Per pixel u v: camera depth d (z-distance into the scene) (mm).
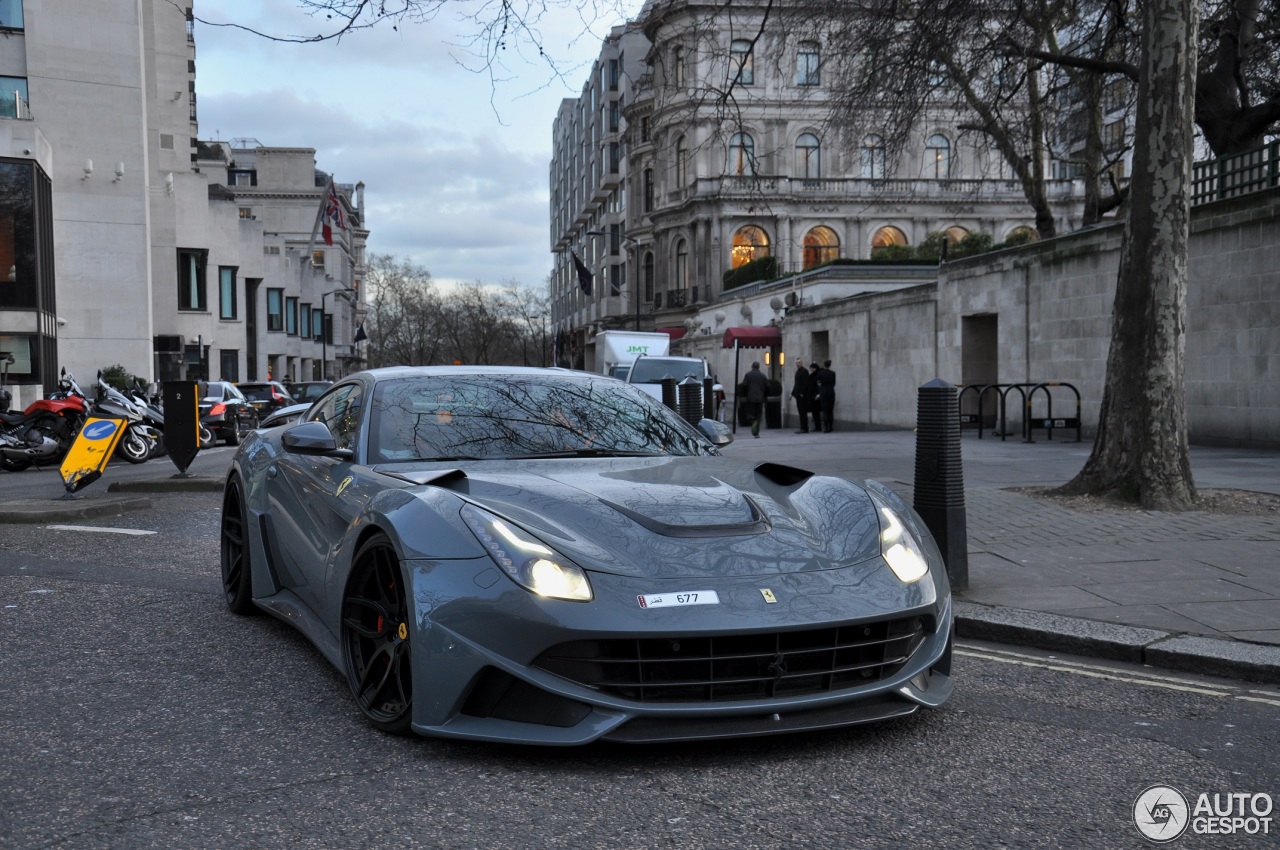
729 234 55094
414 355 112375
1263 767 3299
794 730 3168
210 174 69562
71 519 9031
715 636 3047
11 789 3023
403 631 3398
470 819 2799
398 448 4262
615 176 72188
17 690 4039
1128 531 7457
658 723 3137
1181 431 8555
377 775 3113
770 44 13828
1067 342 17797
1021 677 4406
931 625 3506
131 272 36125
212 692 4004
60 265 34969
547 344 109625
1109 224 16734
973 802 2965
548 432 4480
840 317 26938
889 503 3914
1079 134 20234
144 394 19344
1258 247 13773
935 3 13148
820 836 2717
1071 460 13438
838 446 17422
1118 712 3893
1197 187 15695
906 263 31734
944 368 21859
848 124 15195
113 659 4516
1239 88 16312
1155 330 8508
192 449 12281
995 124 18531
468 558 3244
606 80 72375
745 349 36000
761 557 3334
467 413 4523
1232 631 4828
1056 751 3424
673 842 2670
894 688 3350
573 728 3082
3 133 29594
